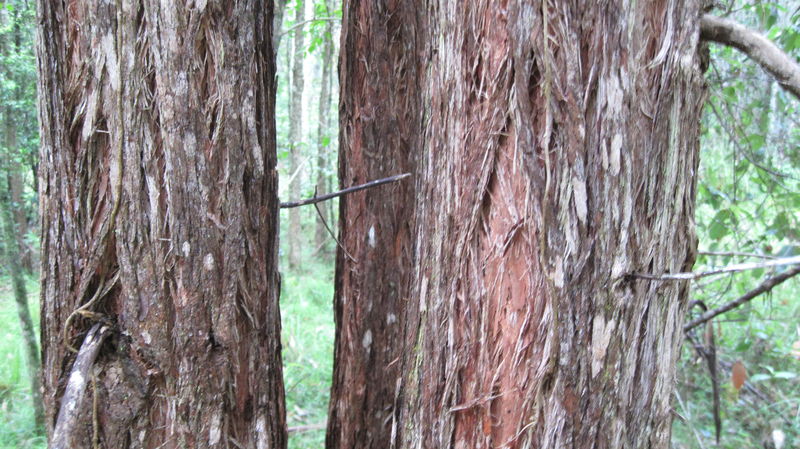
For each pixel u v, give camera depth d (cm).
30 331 370
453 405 129
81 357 126
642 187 116
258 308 151
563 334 114
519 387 119
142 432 137
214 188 136
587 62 110
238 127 139
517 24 111
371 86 238
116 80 127
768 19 250
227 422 145
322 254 1002
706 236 318
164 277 134
